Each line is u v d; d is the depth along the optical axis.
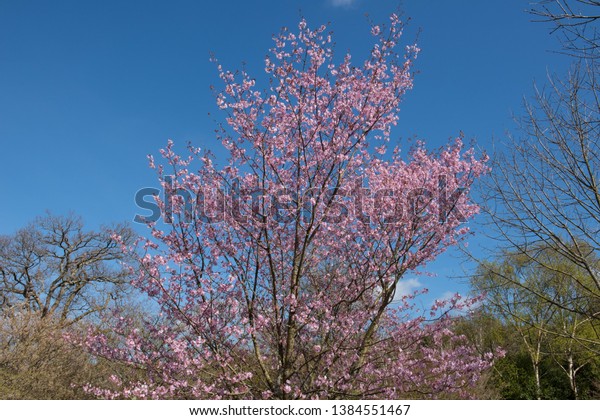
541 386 20.62
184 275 6.54
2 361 13.94
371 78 6.96
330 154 6.84
